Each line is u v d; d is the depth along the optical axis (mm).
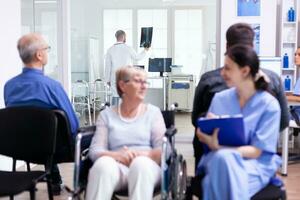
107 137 2311
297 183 3516
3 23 3537
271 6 4781
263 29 4809
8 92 2598
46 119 2309
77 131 2312
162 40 8773
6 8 3586
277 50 5000
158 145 2232
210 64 8016
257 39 4828
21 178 2137
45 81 2557
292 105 3896
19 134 2348
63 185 3227
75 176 2094
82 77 7562
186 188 2094
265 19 4801
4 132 2361
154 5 8773
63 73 5008
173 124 2430
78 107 6645
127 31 8703
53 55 4980
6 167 3588
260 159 1936
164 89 7996
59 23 4941
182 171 2199
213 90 2232
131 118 2316
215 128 1895
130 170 2049
